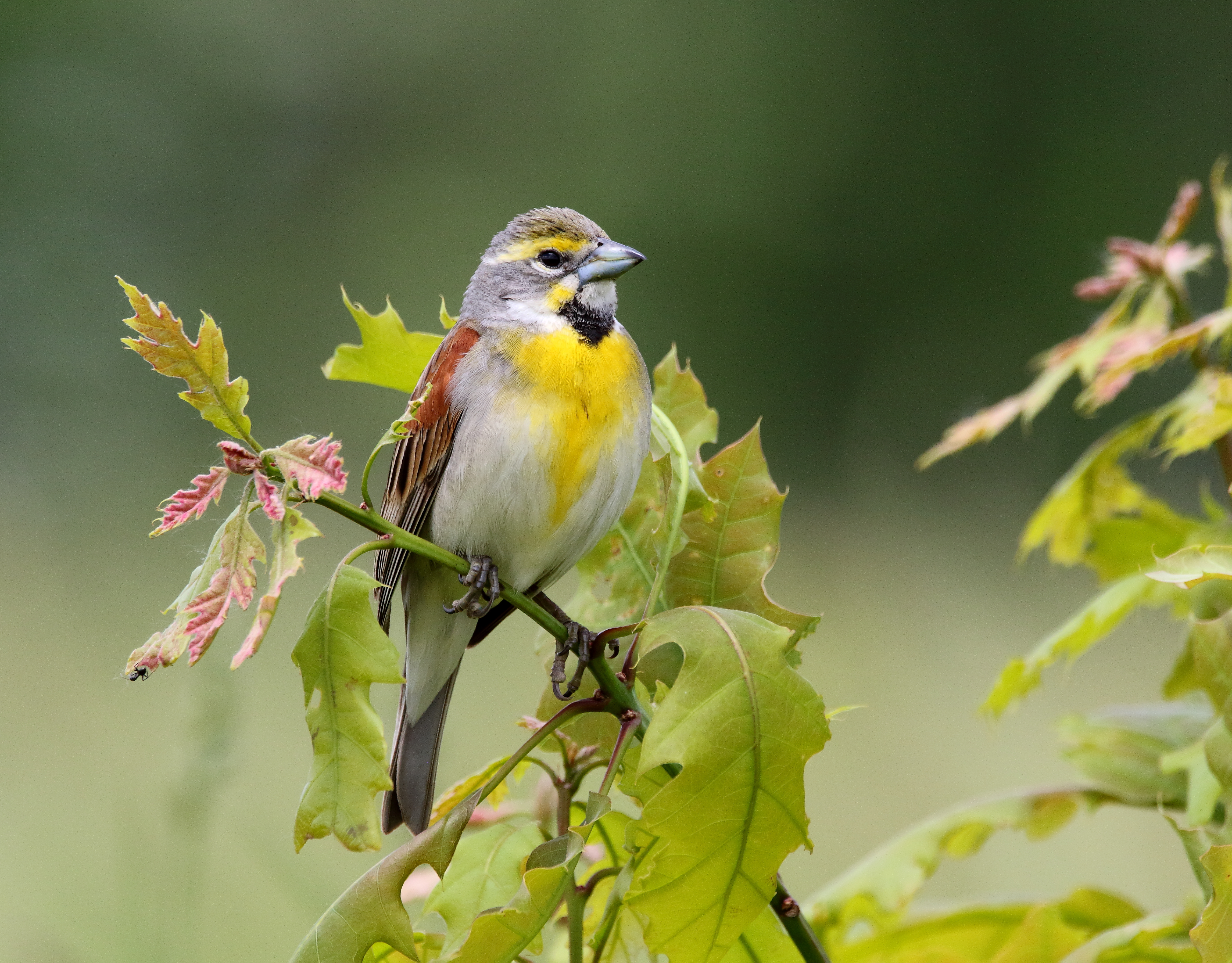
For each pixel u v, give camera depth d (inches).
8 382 978.7
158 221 1128.2
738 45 1162.0
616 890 146.9
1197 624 148.5
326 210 1178.6
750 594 177.5
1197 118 1119.6
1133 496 207.3
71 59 1123.3
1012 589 651.5
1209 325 177.9
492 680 515.8
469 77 1197.7
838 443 1109.7
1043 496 821.2
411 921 152.6
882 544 737.0
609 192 1170.0
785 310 1158.3
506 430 206.5
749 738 137.6
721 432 1147.3
